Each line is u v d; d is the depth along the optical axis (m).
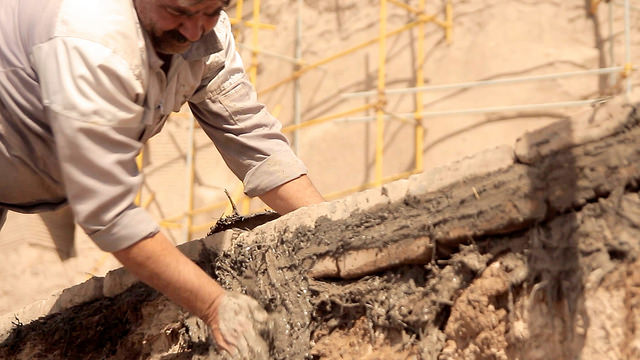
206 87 2.56
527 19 6.11
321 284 2.25
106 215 2.00
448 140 6.01
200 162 6.85
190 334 2.42
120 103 2.00
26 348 2.99
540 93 5.90
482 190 1.98
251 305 2.17
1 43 2.13
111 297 2.86
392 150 6.14
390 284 2.12
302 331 2.21
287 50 6.78
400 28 6.45
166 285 2.09
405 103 6.23
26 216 6.48
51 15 2.03
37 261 6.43
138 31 2.06
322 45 6.67
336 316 2.21
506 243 1.94
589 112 1.84
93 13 2.00
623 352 1.66
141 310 2.68
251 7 7.04
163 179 6.80
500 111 5.93
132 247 2.04
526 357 1.84
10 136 2.21
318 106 6.54
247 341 2.12
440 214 2.04
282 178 2.61
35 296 6.36
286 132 6.39
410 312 2.06
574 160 1.83
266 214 2.77
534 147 1.92
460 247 2.01
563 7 6.08
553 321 1.81
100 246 2.04
